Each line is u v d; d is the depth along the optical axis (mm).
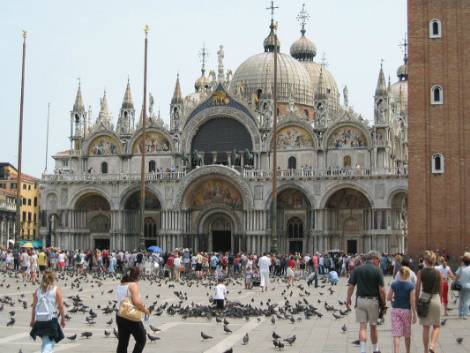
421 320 27375
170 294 59406
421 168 80938
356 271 27062
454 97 80688
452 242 79625
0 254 102812
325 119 124312
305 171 120000
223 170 122438
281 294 60750
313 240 118750
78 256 96875
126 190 127500
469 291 40594
